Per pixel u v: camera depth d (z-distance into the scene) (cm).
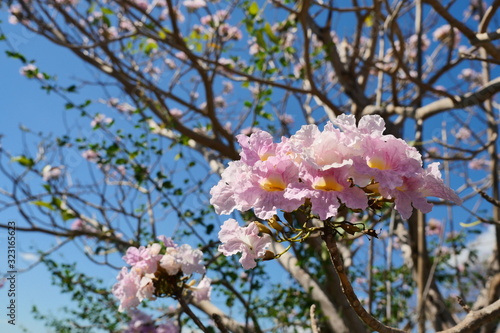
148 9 475
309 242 372
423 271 370
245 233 122
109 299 445
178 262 182
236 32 475
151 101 456
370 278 371
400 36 310
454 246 405
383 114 383
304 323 382
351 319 363
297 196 100
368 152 104
